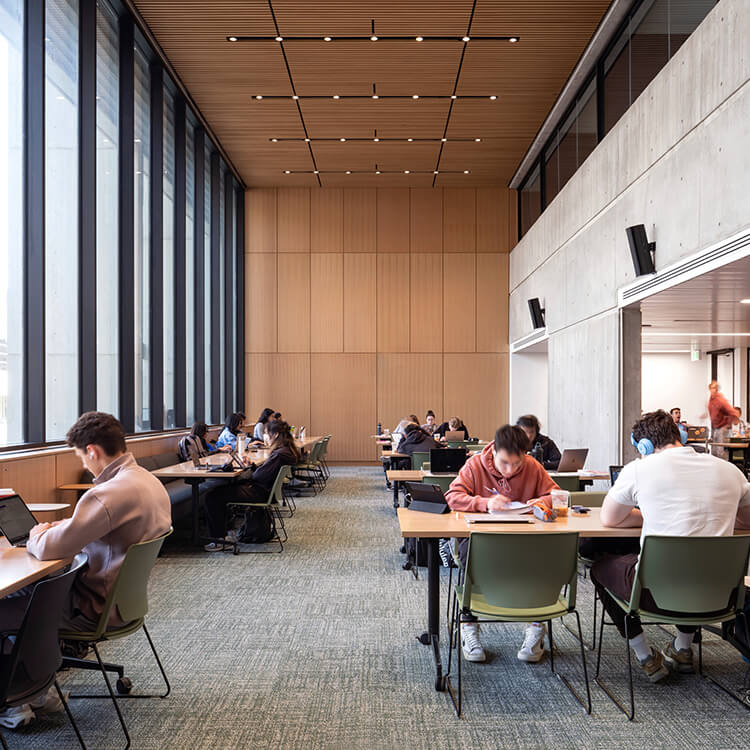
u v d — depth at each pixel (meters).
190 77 9.43
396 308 14.44
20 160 5.44
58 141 6.19
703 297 6.61
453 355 14.43
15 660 2.11
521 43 8.48
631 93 7.57
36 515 4.19
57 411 6.14
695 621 2.94
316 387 14.40
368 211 14.49
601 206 7.97
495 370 14.41
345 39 8.38
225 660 3.62
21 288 5.45
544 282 11.02
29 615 2.12
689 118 5.59
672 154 5.94
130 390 7.73
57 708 3.03
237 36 8.33
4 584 2.29
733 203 4.88
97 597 2.82
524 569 2.95
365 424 14.38
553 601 3.00
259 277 14.44
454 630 4.09
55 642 2.35
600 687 3.26
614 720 2.93
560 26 8.08
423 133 11.45
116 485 2.87
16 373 5.39
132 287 7.79
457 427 9.88
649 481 3.06
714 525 2.96
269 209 14.45
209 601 4.73
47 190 5.95
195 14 7.84
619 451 7.39
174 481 8.57
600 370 8.02
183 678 3.38
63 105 6.29
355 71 9.22
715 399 10.63
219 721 2.92
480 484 3.94
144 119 8.82
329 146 12.06
